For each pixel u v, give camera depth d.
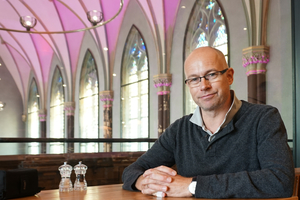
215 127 1.43
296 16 3.54
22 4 12.12
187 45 10.47
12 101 10.80
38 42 13.09
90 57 14.08
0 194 1.16
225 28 8.88
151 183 1.23
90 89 14.09
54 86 13.62
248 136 1.36
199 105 1.42
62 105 13.94
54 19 13.24
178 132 1.55
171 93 11.21
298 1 3.52
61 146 4.56
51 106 13.54
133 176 1.36
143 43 12.41
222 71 1.38
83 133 14.08
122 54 12.87
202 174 1.40
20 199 1.17
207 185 1.15
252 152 1.35
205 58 1.39
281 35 7.10
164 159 1.59
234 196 1.13
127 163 4.10
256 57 7.32
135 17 12.26
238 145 1.36
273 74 7.22
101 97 13.42
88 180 3.75
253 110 1.40
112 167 3.96
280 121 1.35
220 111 1.41
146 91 12.24
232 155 1.36
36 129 12.79
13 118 10.34
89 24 12.48
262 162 1.27
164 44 11.10
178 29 10.80
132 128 12.78
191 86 1.43
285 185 1.14
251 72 7.48
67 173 1.35
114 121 13.30
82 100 14.15
